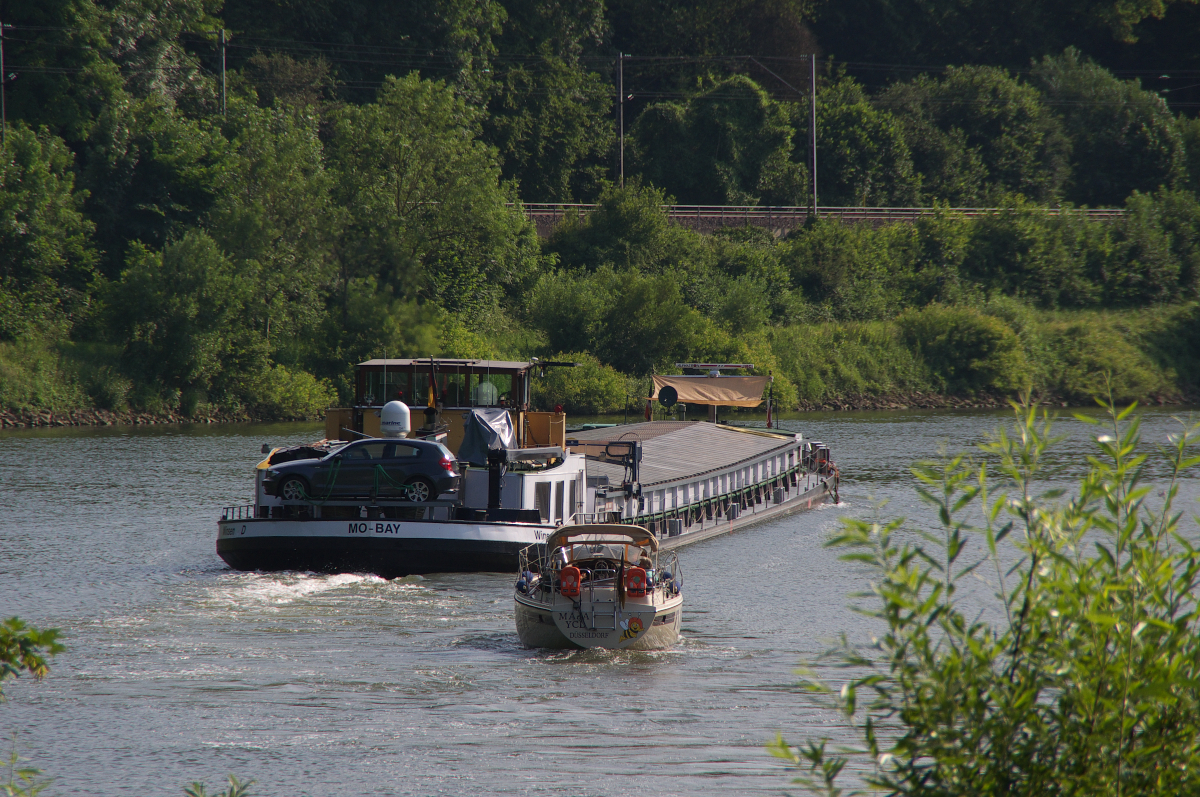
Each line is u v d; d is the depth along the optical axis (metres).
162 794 56.31
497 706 69.62
